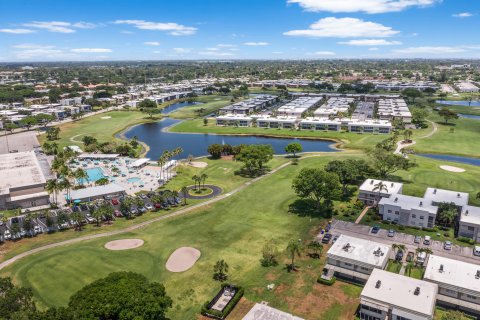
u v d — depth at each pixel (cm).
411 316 8544
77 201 16938
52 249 12669
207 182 19562
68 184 16700
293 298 10006
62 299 9962
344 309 9575
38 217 15325
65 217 14325
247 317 8712
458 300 9519
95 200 17300
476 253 11969
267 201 16675
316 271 11275
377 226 13888
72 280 10825
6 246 12988
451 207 13912
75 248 12675
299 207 15950
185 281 10794
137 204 15450
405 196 15362
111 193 17725
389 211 14462
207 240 13200
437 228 13888
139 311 7869
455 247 12481
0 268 11519
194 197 17388
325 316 9306
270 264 11631
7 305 7912
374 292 9200
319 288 10450
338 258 10975
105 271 11275
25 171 18938
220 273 11019
